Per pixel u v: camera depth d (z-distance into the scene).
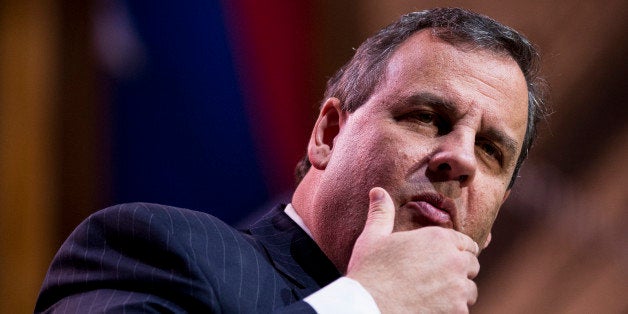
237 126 10.11
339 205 4.49
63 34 9.56
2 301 9.35
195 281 3.87
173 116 9.92
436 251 3.85
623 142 10.02
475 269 3.95
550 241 10.05
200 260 3.97
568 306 10.02
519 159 5.46
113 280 3.89
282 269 4.43
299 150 10.24
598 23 10.18
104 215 4.11
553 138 10.11
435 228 3.96
